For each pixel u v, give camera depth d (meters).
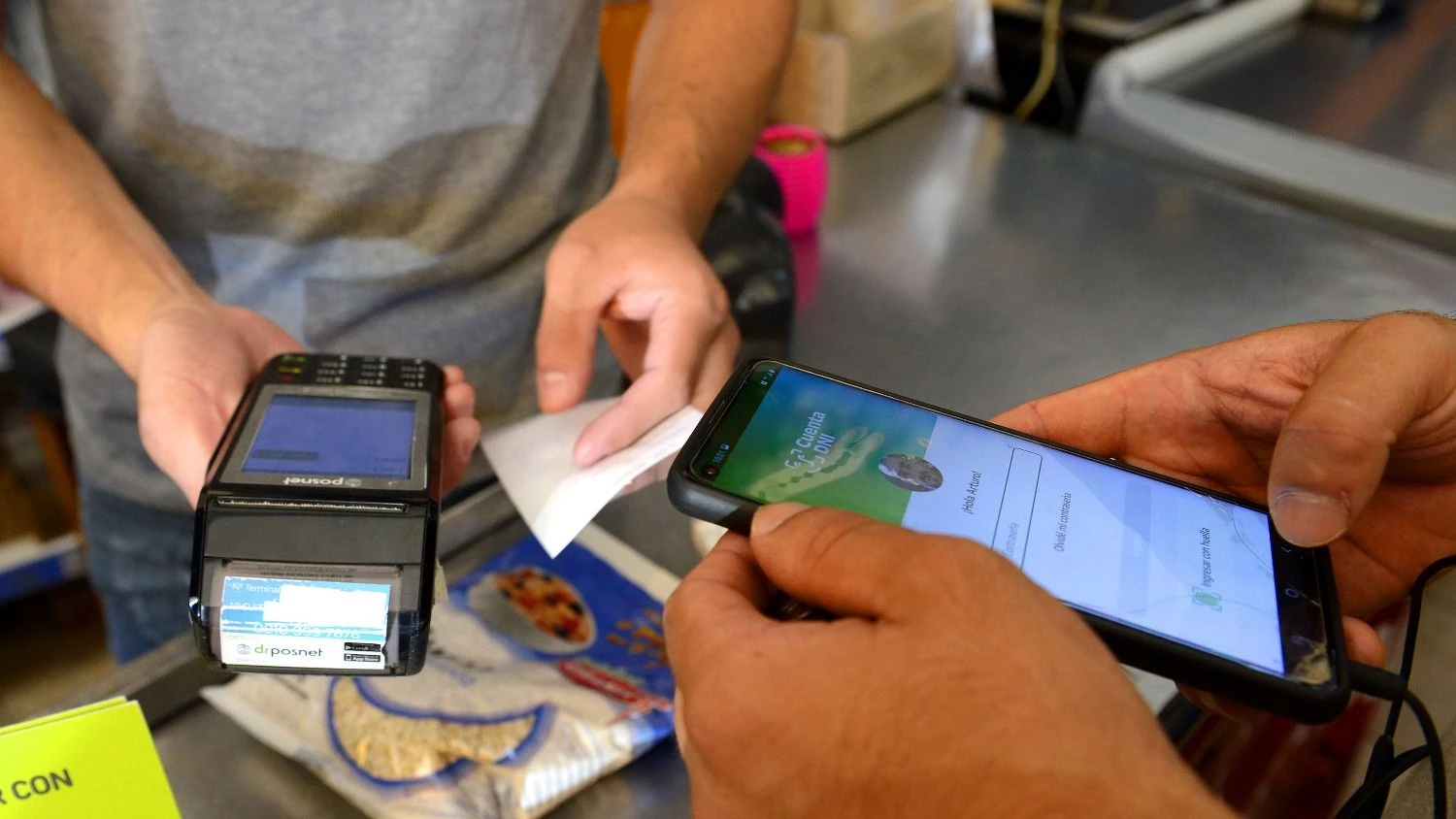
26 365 1.15
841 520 0.35
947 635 0.31
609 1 1.15
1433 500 0.47
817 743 0.31
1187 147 1.21
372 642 0.44
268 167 0.72
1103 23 1.41
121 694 0.52
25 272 0.65
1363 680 0.38
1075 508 0.44
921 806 0.30
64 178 0.64
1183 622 0.39
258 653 0.45
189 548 0.82
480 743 0.50
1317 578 0.41
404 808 0.48
